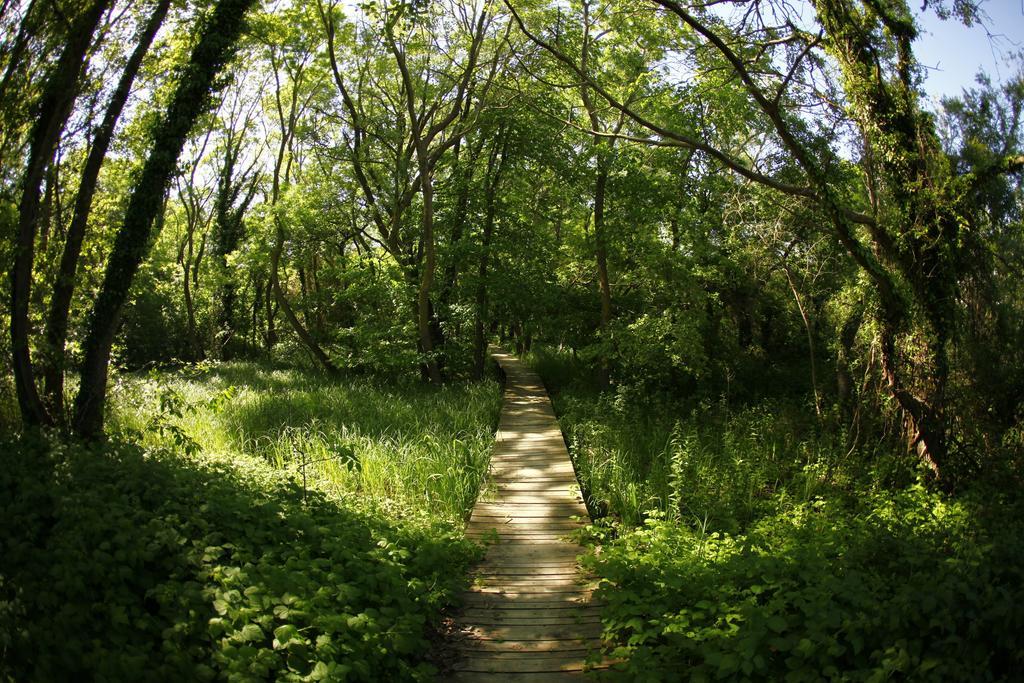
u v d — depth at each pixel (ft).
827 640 11.85
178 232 92.53
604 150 51.39
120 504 16.93
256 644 12.97
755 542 18.94
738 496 27.14
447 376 64.23
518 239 61.93
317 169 70.54
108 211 31.71
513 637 16.53
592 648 15.88
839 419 38.81
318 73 67.41
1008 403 28.40
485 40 59.67
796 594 13.43
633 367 55.21
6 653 12.07
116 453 23.72
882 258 30.04
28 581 13.89
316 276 76.69
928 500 24.75
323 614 13.76
